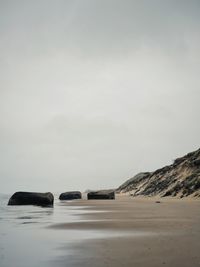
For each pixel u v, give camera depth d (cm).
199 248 1412
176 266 1116
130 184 13250
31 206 5722
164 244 1520
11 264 1196
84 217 3166
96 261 1212
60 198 9875
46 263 1205
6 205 6138
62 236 1877
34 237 1858
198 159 8175
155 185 9206
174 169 9162
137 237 1753
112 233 1939
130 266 1127
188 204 4975
